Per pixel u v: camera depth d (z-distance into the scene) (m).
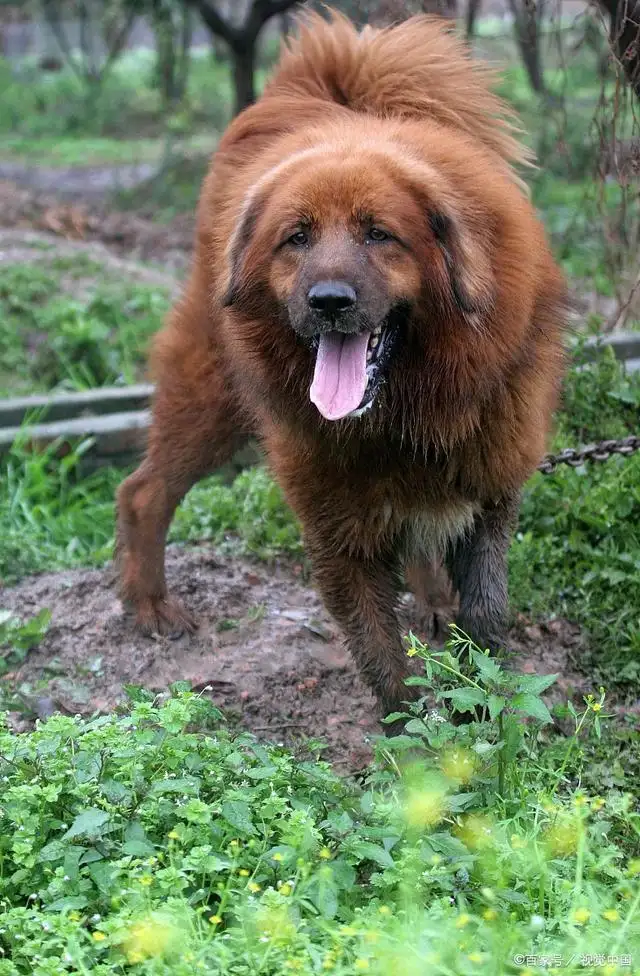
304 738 4.57
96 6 29.39
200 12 14.38
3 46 36.22
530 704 3.40
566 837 3.29
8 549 6.22
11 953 3.10
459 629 4.07
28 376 9.16
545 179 13.95
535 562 5.40
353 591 4.25
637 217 7.31
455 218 3.71
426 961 2.70
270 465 4.43
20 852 3.23
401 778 3.67
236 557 5.92
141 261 12.59
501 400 3.99
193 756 3.61
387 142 3.95
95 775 3.53
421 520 4.21
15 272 10.17
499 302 3.81
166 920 2.89
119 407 8.06
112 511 7.12
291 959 2.80
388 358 3.85
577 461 5.53
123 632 5.30
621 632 4.98
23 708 4.82
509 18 26.09
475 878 3.30
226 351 4.51
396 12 6.70
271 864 3.29
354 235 3.66
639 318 7.98
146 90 28.31
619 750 4.38
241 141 4.75
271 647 5.14
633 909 2.90
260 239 3.87
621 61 5.86
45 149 22.55
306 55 4.78
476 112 4.61
